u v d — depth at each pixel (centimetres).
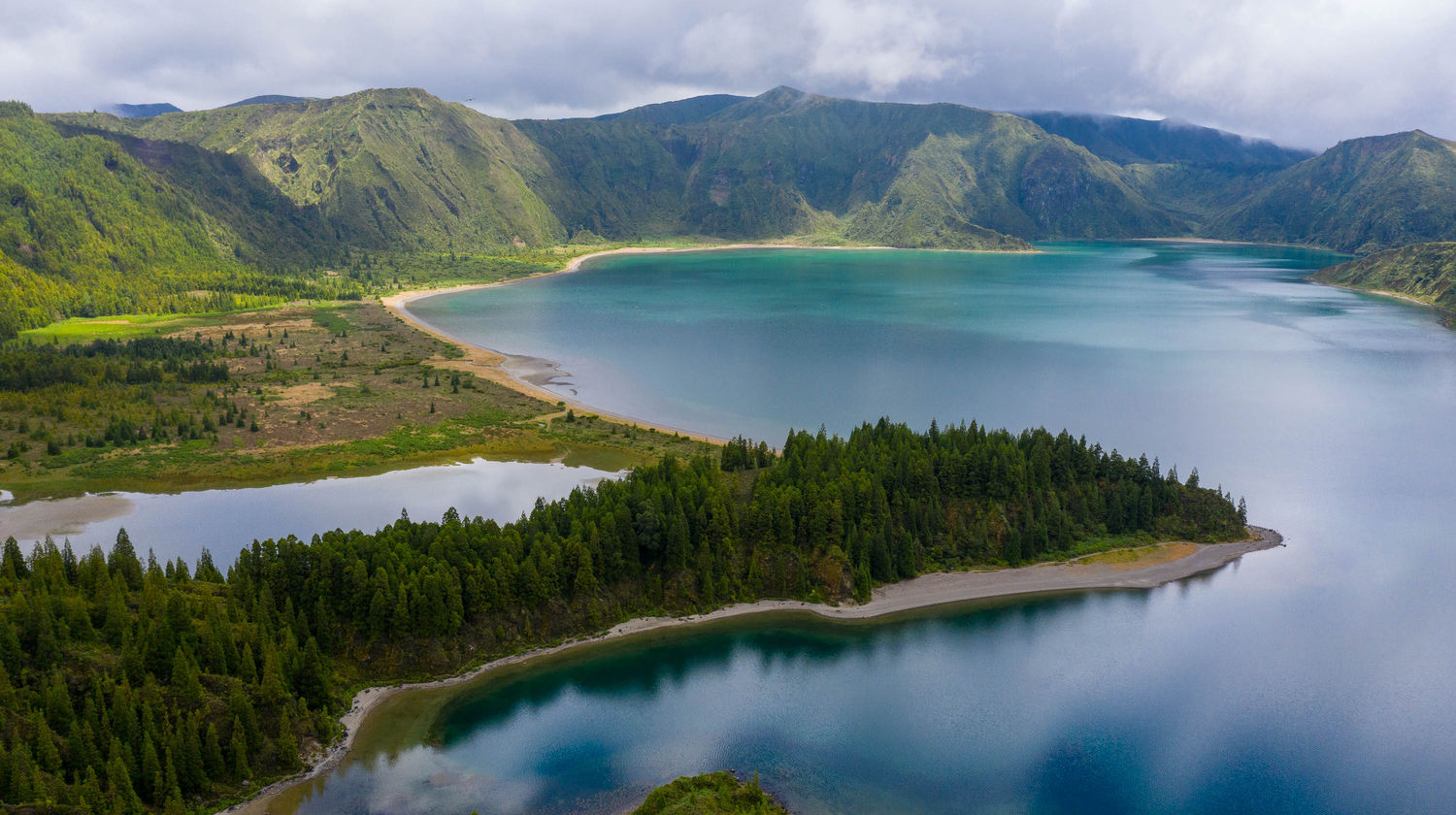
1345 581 16300
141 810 9350
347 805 10100
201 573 13638
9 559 12838
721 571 14938
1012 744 11706
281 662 11288
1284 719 12419
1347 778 11275
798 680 12962
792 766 11112
